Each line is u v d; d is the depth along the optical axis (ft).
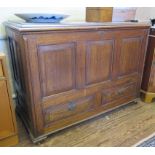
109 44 5.06
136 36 5.63
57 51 4.21
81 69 4.79
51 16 4.39
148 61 6.60
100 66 5.16
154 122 5.85
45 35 3.89
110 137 5.15
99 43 4.84
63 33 4.12
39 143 4.85
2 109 4.24
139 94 6.97
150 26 5.98
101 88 5.49
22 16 4.33
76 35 4.33
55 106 4.73
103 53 5.05
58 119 4.93
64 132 5.32
